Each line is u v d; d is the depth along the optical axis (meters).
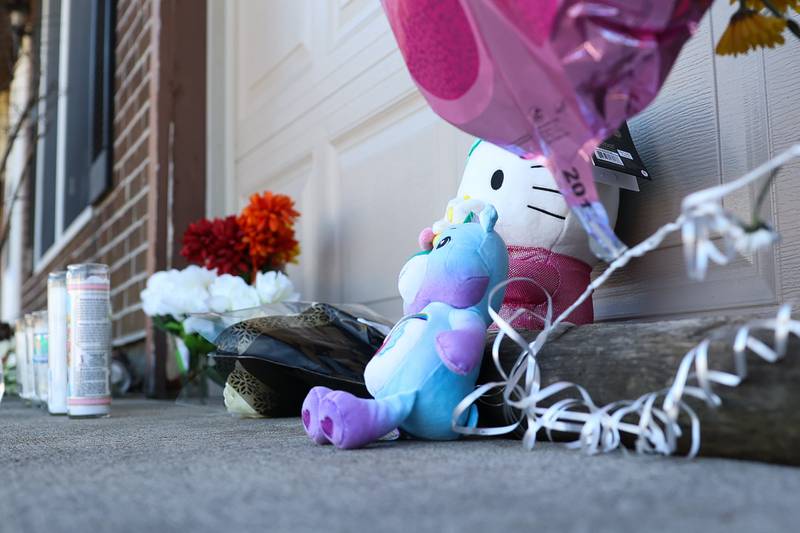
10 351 2.40
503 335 0.79
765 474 0.51
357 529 0.38
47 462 0.69
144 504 0.46
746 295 0.90
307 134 1.97
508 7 0.57
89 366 1.34
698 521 0.38
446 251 0.79
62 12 4.17
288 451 0.72
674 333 0.64
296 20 2.05
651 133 1.03
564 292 0.92
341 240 1.79
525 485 0.49
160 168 2.39
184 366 1.79
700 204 0.48
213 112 2.45
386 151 1.62
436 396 0.75
